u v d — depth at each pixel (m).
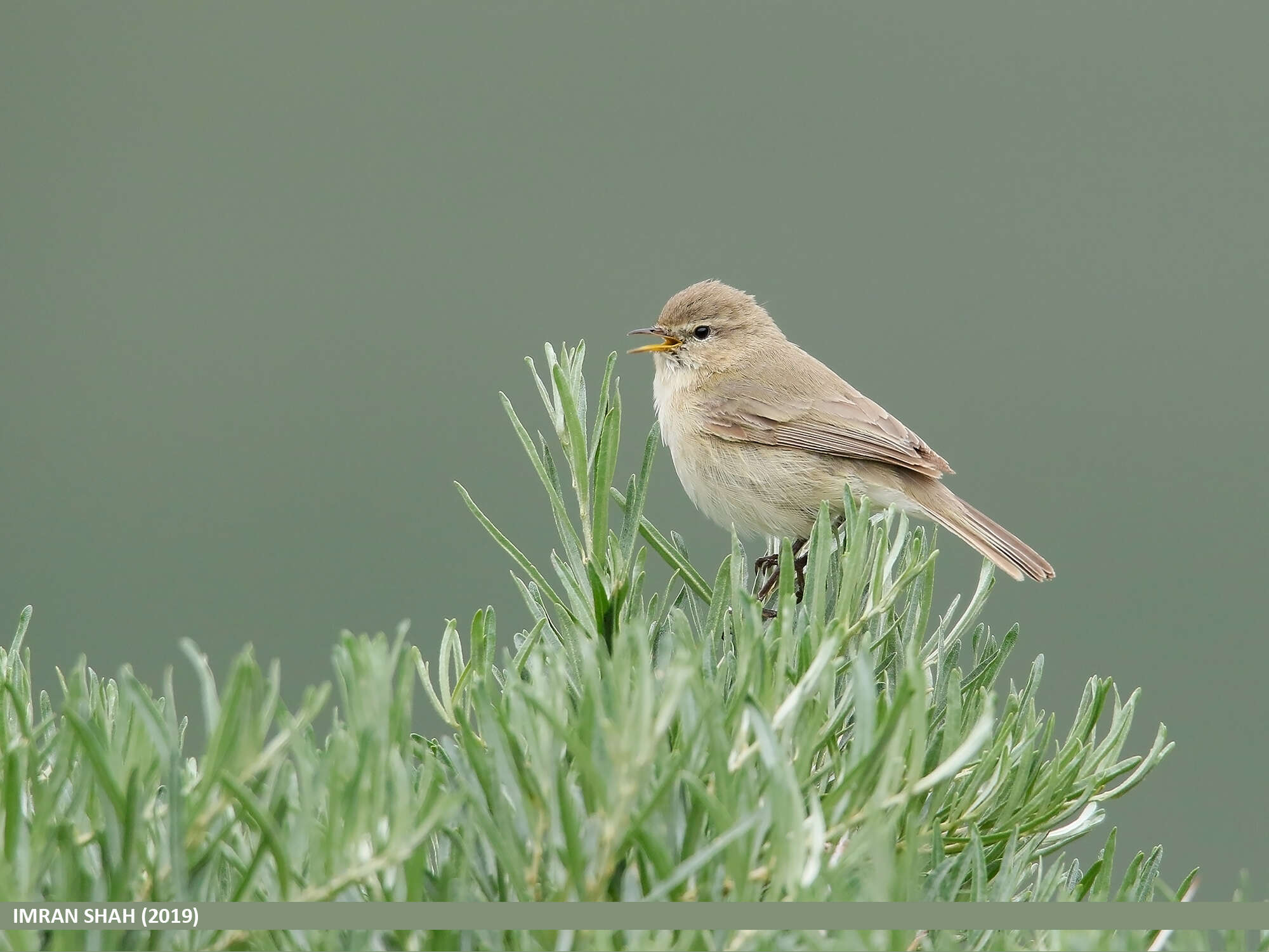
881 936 3.20
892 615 5.70
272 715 3.39
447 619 5.00
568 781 3.78
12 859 3.28
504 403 5.88
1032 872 4.64
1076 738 4.75
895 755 3.46
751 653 3.98
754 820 3.23
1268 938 3.38
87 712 3.84
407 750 3.61
